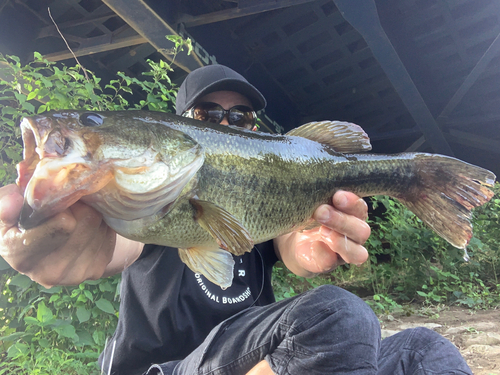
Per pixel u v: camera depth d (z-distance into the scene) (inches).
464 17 56.9
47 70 49.6
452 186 22.0
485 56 60.9
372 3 46.3
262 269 23.5
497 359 29.1
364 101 72.8
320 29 54.2
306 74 64.1
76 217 13.2
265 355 15.6
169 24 41.8
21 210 11.9
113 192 14.0
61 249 13.2
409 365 16.6
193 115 27.0
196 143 16.4
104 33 48.0
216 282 16.9
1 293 30.8
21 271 12.7
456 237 21.4
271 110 65.9
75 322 30.9
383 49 54.5
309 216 20.4
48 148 12.5
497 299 53.6
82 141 13.4
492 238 67.9
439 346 16.4
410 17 57.4
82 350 29.2
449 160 22.2
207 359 16.7
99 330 30.7
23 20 45.2
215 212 16.3
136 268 20.9
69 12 45.8
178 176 15.6
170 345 19.5
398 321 46.5
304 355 14.6
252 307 19.4
